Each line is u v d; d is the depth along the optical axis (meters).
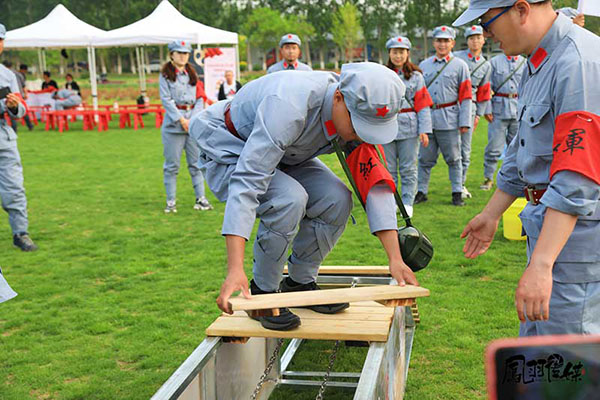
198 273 5.29
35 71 75.81
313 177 2.69
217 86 17.27
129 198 8.84
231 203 2.23
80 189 9.62
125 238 6.55
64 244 6.36
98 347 3.83
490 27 2.10
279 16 84.75
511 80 8.00
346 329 2.43
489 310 4.21
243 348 2.88
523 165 2.21
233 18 85.56
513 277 4.90
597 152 1.88
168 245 6.25
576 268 2.06
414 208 7.50
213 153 2.55
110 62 85.25
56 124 22.47
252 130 2.43
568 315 2.09
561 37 2.03
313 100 2.33
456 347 3.69
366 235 6.47
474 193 8.38
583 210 1.88
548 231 1.91
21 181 6.12
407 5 73.62
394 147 6.97
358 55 84.50
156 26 18.48
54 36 18.84
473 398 3.10
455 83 7.32
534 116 2.10
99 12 77.75
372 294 2.27
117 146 15.58
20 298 4.75
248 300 2.20
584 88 1.92
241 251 2.21
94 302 4.62
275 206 2.43
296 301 2.19
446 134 7.42
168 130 7.51
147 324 4.16
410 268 2.51
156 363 3.57
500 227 6.57
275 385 3.40
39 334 4.06
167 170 7.71
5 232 6.93
